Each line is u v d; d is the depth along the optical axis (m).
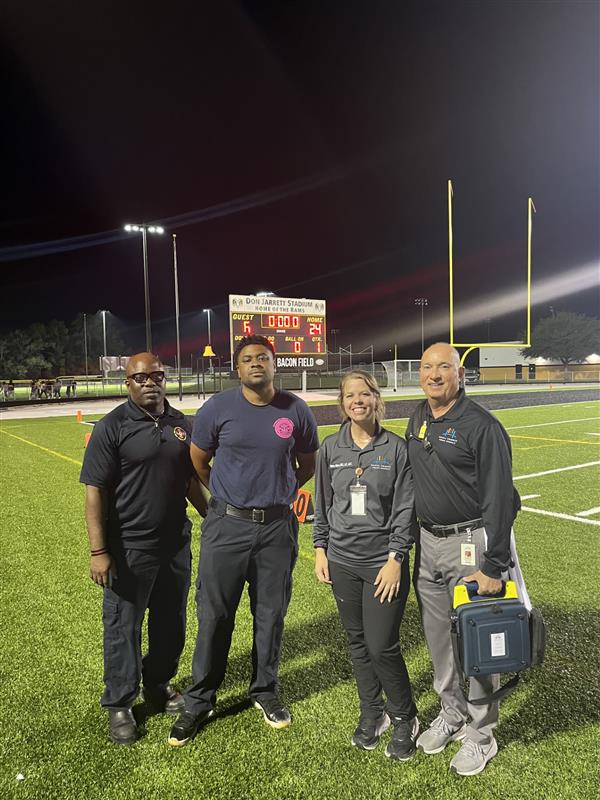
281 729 2.53
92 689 2.88
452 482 2.23
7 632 3.52
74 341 69.50
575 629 3.44
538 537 5.35
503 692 2.16
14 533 5.70
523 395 30.09
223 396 2.51
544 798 2.10
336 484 2.43
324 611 3.79
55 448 12.16
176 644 2.69
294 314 30.67
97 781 2.21
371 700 2.42
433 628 2.42
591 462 9.56
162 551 2.57
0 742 2.46
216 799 2.11
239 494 2.45
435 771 2.26
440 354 2.22
